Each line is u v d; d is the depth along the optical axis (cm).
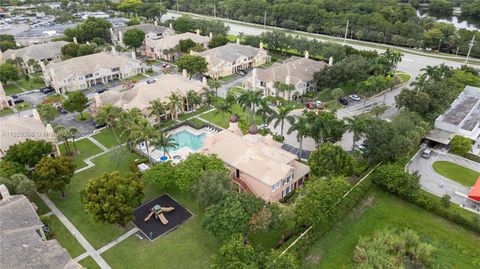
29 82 13750
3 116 10825
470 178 7788
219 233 5438
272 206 5812
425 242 6072
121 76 14125
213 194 5859
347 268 5588
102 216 5662
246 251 4959
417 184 7044
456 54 16550
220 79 14025
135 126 7688
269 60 16275
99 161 8450
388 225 6512
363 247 5772
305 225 5984
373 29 18175
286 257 5000
